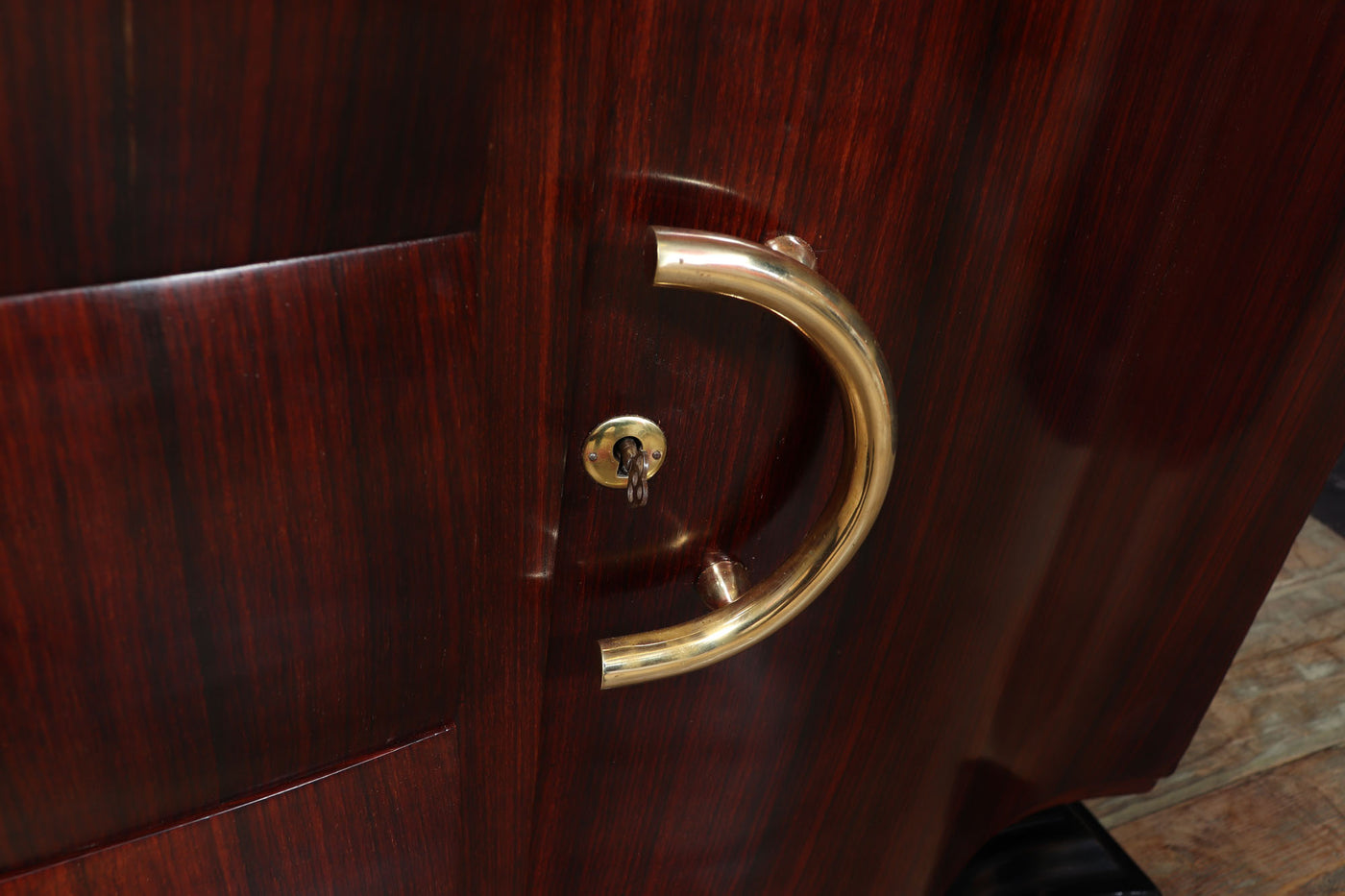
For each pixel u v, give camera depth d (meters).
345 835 0.65
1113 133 0.69
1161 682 1.06
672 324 0.64
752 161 0.62
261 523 0.56
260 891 0.64
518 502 0.64
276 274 0.53
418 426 0.58
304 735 0.62
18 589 0.53
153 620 0.56
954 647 0.86
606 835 0.82
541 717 0.74
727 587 0.72
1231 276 0.81
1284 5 0.71
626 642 0.68
